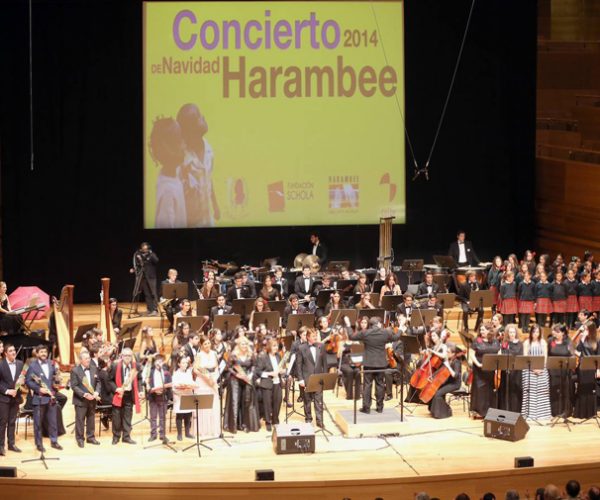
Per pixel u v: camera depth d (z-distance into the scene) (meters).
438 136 23.86
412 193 23.89
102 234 23.12
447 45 23.72
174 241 23.28
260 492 13.06
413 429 15.45
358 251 23.70
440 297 18.73
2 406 14.41
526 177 24.33
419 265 21.33
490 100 24.00
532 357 14.99
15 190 22.75
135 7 22.73
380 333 15.91
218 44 23.00
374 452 14.46
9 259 22.84
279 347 15.85
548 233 25.34
